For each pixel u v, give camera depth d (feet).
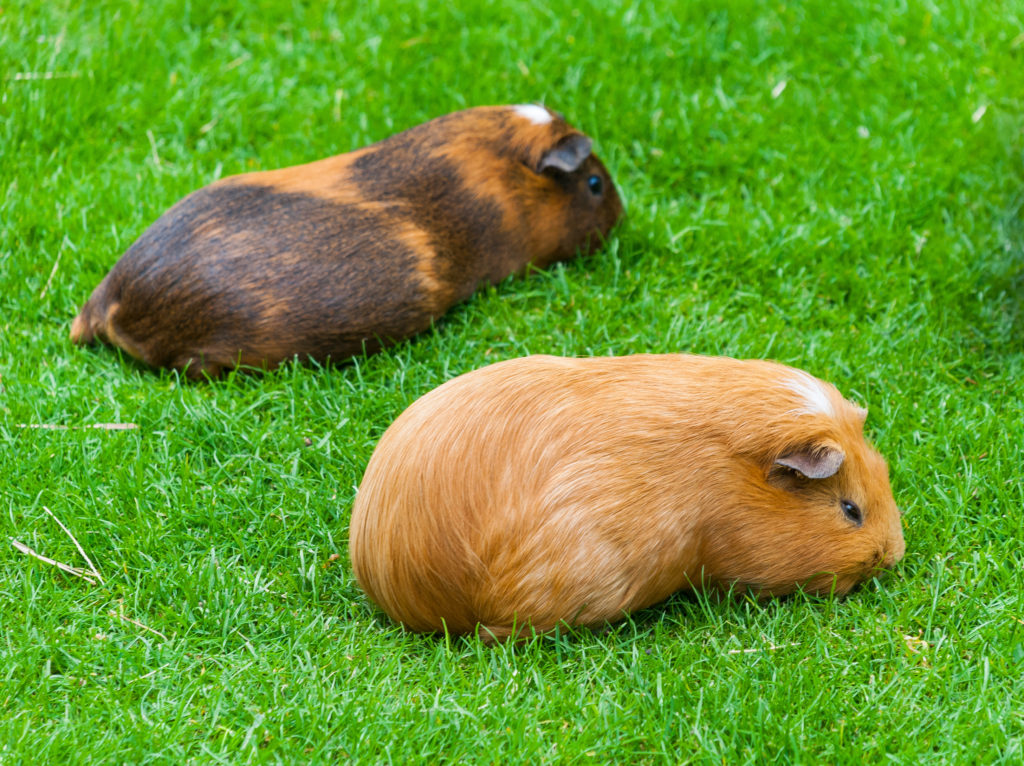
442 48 32.94
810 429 16.39
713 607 17.08
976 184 27.78
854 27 33.14
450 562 15.69
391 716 14.76
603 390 16.37
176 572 17.46
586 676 15.64
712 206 27.96
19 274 24.40
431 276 23.21
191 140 29.91
